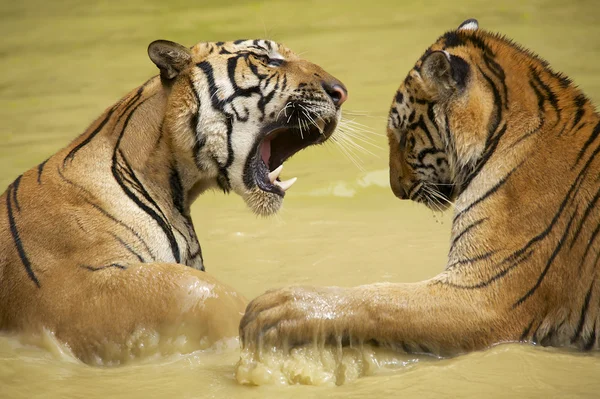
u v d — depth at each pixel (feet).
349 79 63.67
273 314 27.68
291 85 32.99
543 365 27.17
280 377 27.35
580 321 28.45
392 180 34.24
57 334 29.63
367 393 26.30
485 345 28.43
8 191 32.24
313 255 39.24
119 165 31.63
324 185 47.78
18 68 72.90
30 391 27.30
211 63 32.32
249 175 33.17
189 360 28.96
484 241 28.91
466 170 30.68
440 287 28.53
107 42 79.25
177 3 93.81
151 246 31.14
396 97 33.12
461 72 30.89
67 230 30.35
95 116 57.98
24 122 58.08
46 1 98.02
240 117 32.58
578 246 28.40
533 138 29.71
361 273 36.81
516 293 28.37
